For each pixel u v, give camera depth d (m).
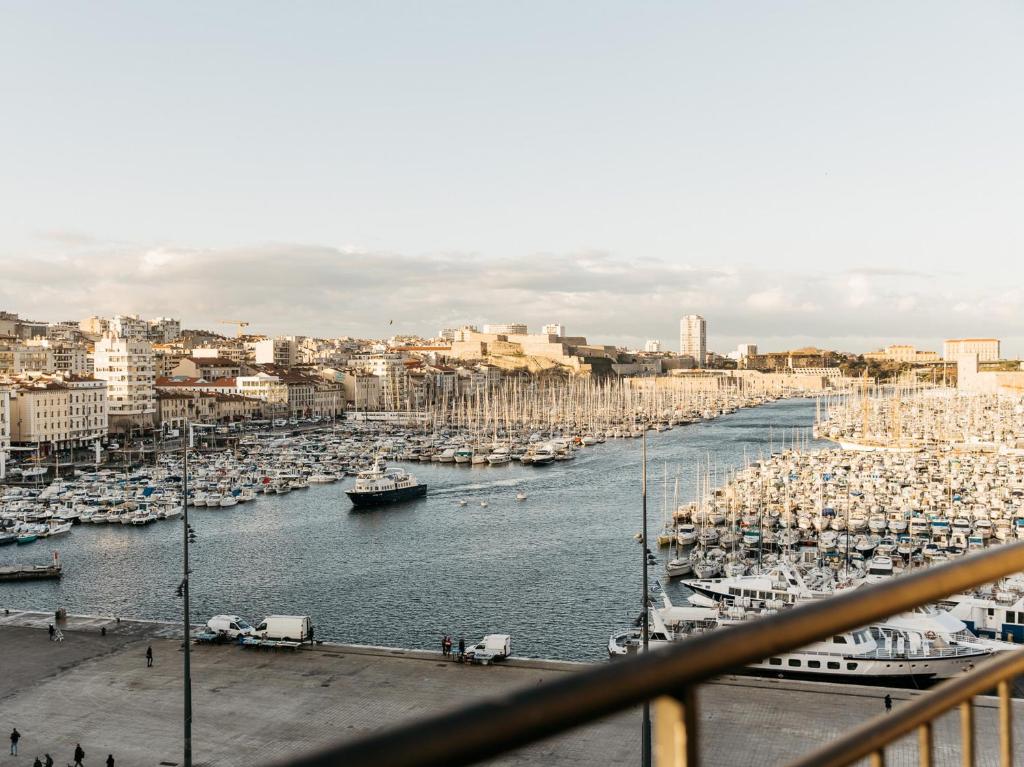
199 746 49.25
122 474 176.88
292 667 61.59
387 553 113.50
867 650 59.47
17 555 115.12
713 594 86.06
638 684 3.63
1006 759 5.54
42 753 48.62
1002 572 5.55
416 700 55.31
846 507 129.75
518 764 45.25
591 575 99.38
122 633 70.50
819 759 4.60
